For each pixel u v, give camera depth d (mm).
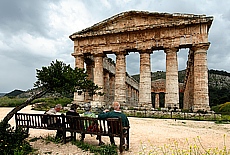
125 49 36469
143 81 34750
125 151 9805
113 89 55594
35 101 48312
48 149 10047
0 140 9281
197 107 31062
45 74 10406
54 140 11500
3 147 9055
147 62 35344
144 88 34469
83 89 11875
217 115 28391
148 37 35219
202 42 32062
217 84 124625
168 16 34000
